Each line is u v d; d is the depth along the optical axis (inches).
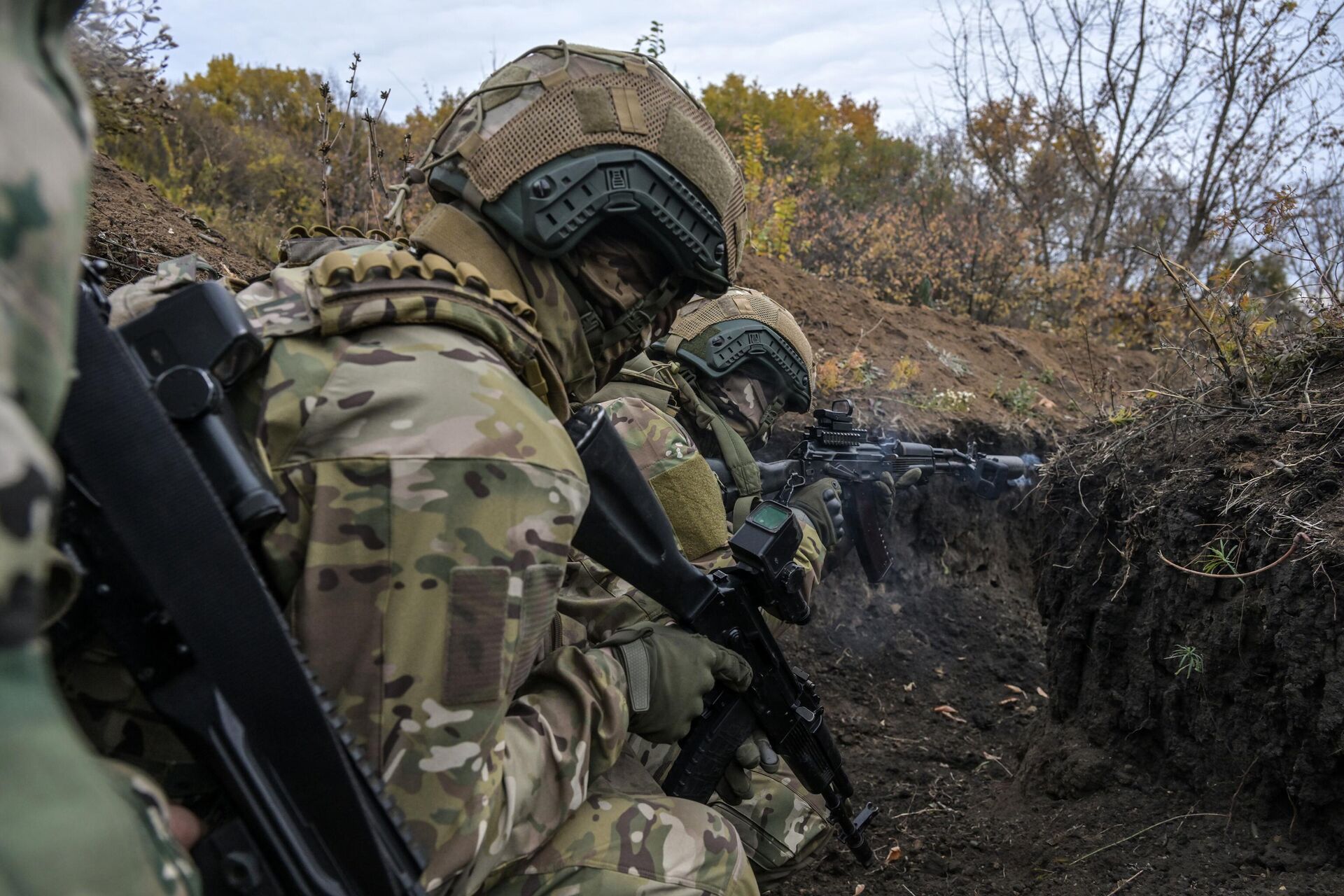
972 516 182.5
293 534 43.9
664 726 63.6
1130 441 115.2
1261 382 107.4
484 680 44.5
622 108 57.6
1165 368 170.7
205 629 36.3
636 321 63.1
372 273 47.6
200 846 37.5
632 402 89.4
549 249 56.1
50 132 20.2
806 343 113.0
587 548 60.9
